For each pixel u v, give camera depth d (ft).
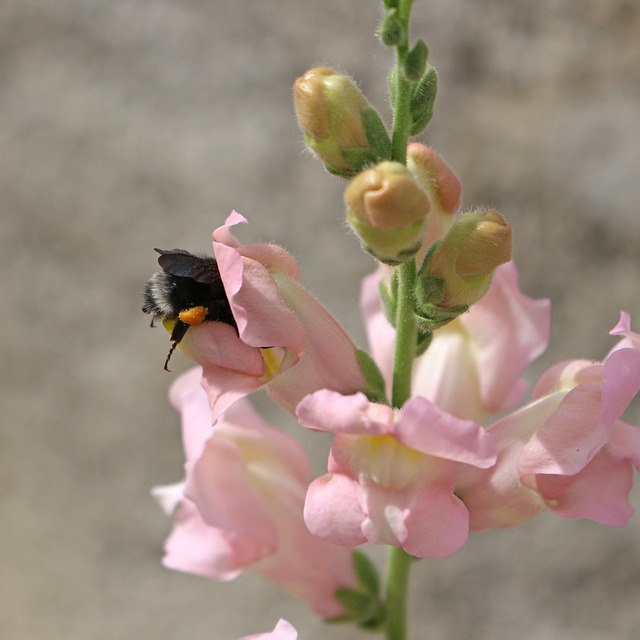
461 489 1.57
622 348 1.52
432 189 1.59
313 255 2.61
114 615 2.58
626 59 2.66
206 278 1.54
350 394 1.57
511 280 1.66
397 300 1.58
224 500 1.64
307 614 2.52
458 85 2.67
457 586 2.43
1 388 2.72
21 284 2.76
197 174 2.73
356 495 1.52
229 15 2.85
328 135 1.54
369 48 2.74
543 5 2.72
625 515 1.53
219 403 1.53
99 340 2.71
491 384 1.66
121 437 2.66
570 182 2.56
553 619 2.38
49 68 2.92
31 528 2.65
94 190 2.78
